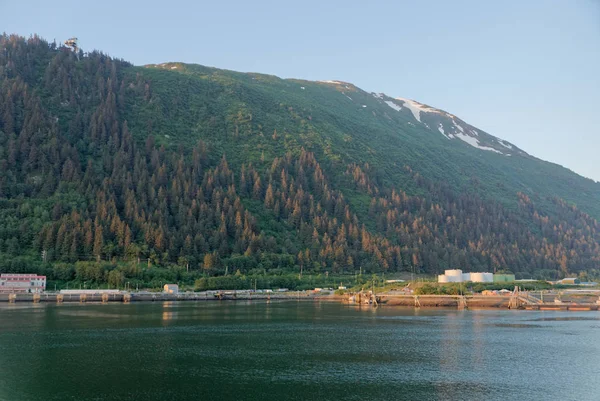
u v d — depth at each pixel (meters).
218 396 70.00
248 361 90.44
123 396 69.56
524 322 150.50
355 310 193.12
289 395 70.69
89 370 82.50
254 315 166.12
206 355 95.06
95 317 152.62
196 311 178.12
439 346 105.88
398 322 148.88
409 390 73.12
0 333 118.25
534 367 86.56
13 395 69.44
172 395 70.25
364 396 70.50
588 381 77.69
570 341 112.44
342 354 97.12
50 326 130.62
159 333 121.00
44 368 83.56
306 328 133.12
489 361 91.31
